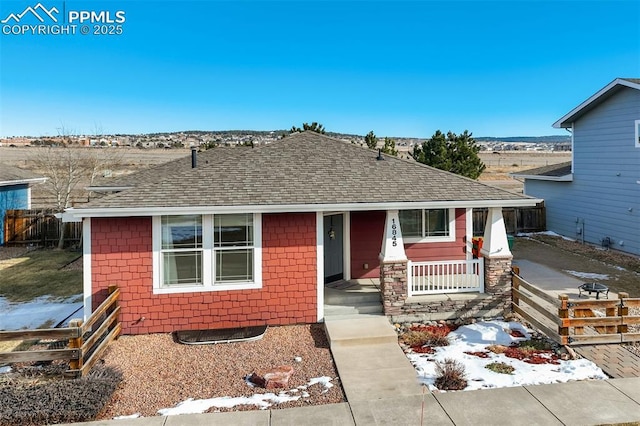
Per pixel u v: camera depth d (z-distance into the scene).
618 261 15.78
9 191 21.19
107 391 6.39
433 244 12.17
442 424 5.65
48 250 19.52
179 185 9.66
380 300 10.39
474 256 12.34
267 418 5.87
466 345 8.53
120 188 15.44
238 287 9.56
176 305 9.38
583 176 19.31
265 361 7.93
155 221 9.20
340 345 8.48
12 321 10.37
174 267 9.35
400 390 6.68
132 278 9.20
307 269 9.79
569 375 7.11
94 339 7.57
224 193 9.45
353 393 6.58
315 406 6.20
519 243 19.89
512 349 8.28
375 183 10.46
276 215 9.66
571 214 20.34
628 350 8.07
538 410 5.95
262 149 11.97
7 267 16.22
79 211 8.51
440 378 7.02
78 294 12.64
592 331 9.07
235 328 9.54
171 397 6.59
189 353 8.32
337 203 9.41
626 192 16.72
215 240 9.46
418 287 10.55
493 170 57.75
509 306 10.17
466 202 9.82
